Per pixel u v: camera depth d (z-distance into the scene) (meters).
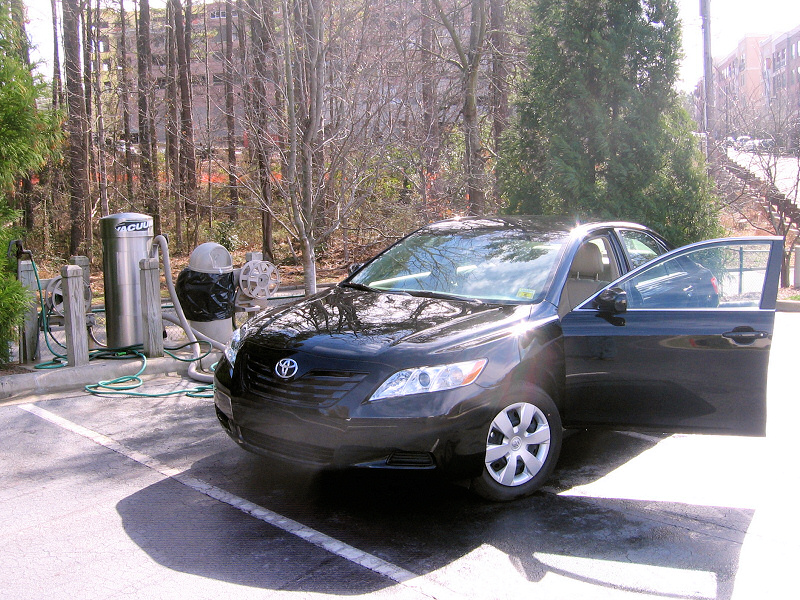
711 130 14.59
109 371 7.17
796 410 6.35
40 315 7.77
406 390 3.93
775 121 14.23
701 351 4.54
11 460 5.05
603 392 4.66
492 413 4.12
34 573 3.52
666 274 4.93
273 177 8.88
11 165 7.28
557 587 3.45
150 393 6.77
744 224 16.25
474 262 5.27
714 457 5.24
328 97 9.10
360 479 4.72
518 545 3.85
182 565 3.60
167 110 22.39
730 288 4.71
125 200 21.08
